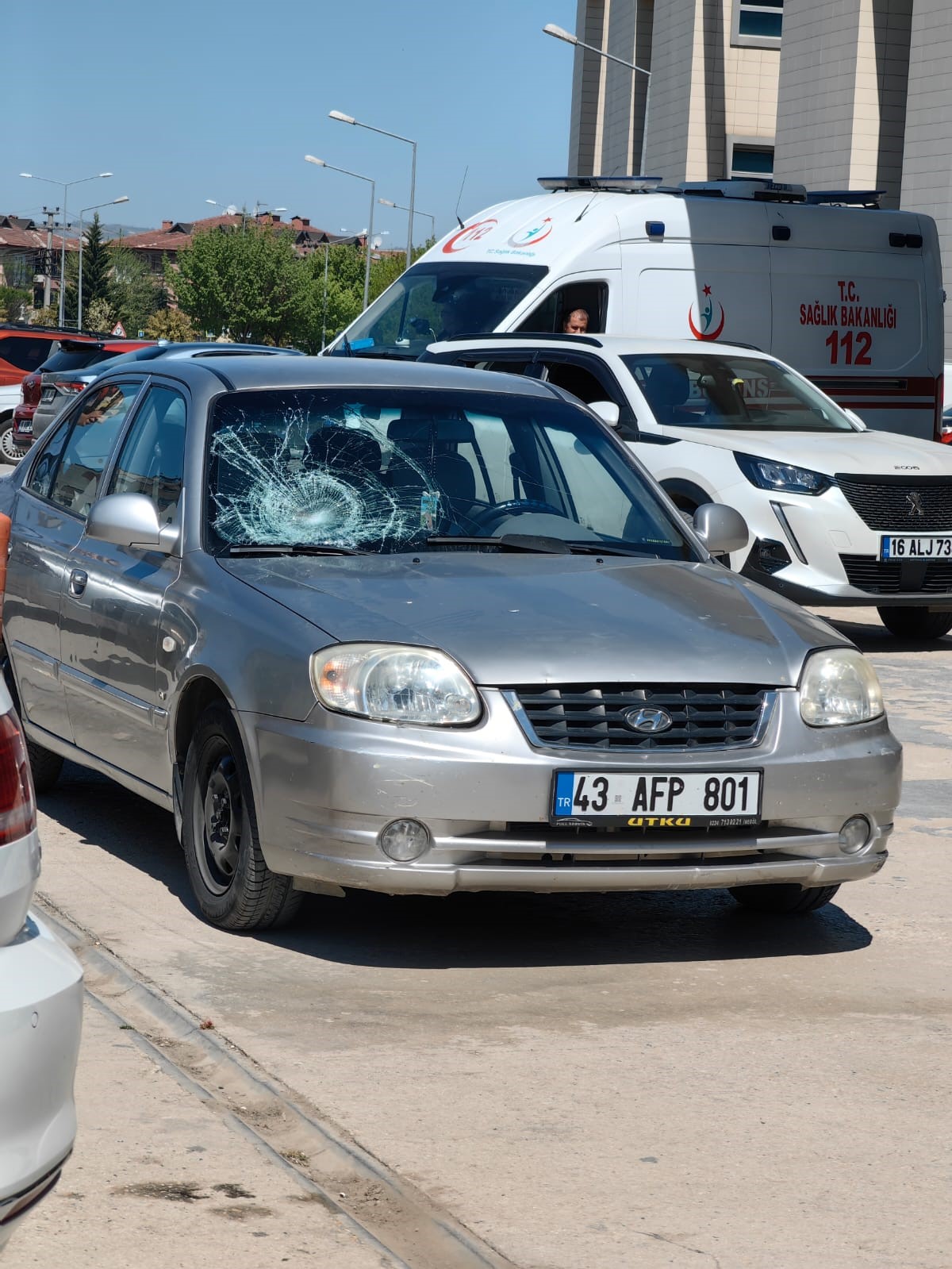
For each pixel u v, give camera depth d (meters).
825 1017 7.63
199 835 8.57
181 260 177.00
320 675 7.68
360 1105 6.40
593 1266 5.26
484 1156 6.01
